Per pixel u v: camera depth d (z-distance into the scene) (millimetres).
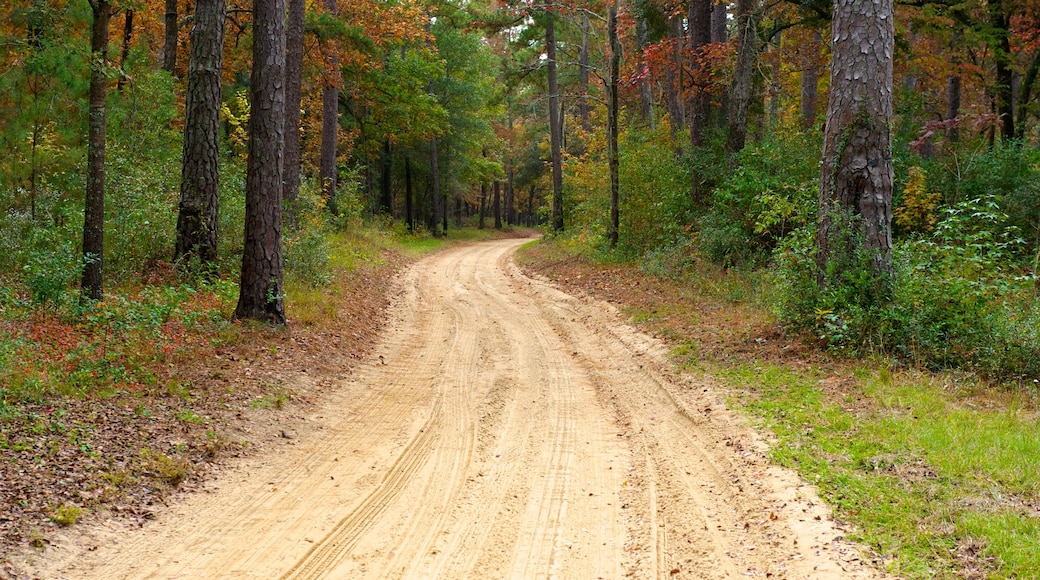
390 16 24859
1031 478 5656
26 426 6875
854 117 10188
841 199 10305
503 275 24156
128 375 8805
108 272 13141
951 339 9305
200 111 13906
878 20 10125
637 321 13734
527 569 5156
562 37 36219
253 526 5820
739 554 5160
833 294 9969
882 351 9406
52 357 8789
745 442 7203
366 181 42781
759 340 10797
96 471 6270
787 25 19656
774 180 15906
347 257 21891
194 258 13711
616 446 7848
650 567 5133
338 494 6527
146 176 15172
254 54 12062
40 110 13836
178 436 7336
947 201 16406
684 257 17734
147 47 19734
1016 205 16109
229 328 11273
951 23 22547
